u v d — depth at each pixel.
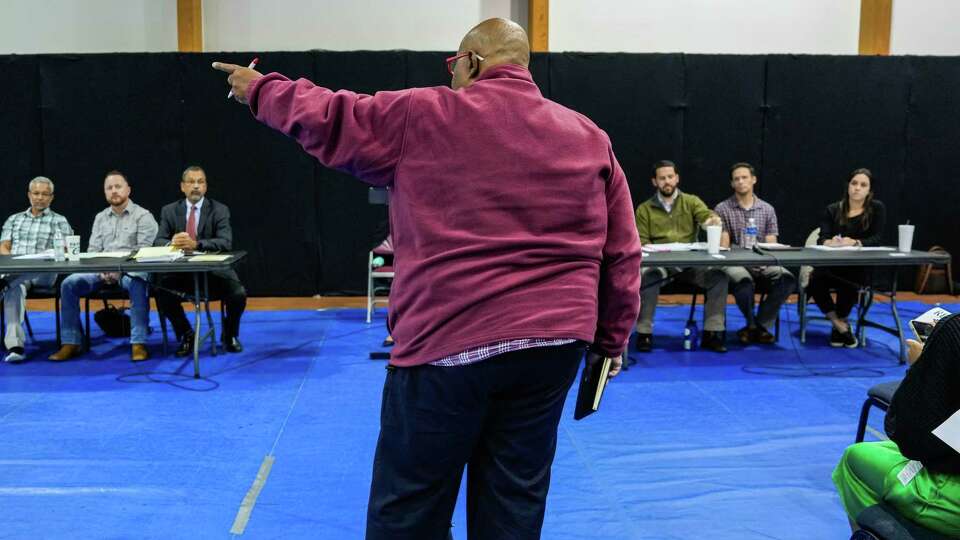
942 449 1.63
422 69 7.07
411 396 1.42
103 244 5.40
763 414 3.77
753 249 4.87
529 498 1.50
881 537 1.70
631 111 7.18
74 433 3.47
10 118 6.88
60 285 5.21
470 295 1.34
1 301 5.07
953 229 7.46
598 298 1.58
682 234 5.57
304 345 5.33
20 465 3.08
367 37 7.33
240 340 5.48
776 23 7.51
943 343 1.59
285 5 7.24
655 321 6.26
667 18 7.44
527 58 1.52
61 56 6.85
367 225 7.19
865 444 2.00
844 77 7.25
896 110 7.31
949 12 7.55
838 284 5.28
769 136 7.28
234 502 2.74
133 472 3.01
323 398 4.06
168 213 5.22
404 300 1.43
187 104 6.97
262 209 7.14
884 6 7.45
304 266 7.23
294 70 7.04
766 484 2.90
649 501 2.75
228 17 7.23
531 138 1.38
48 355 5.03
